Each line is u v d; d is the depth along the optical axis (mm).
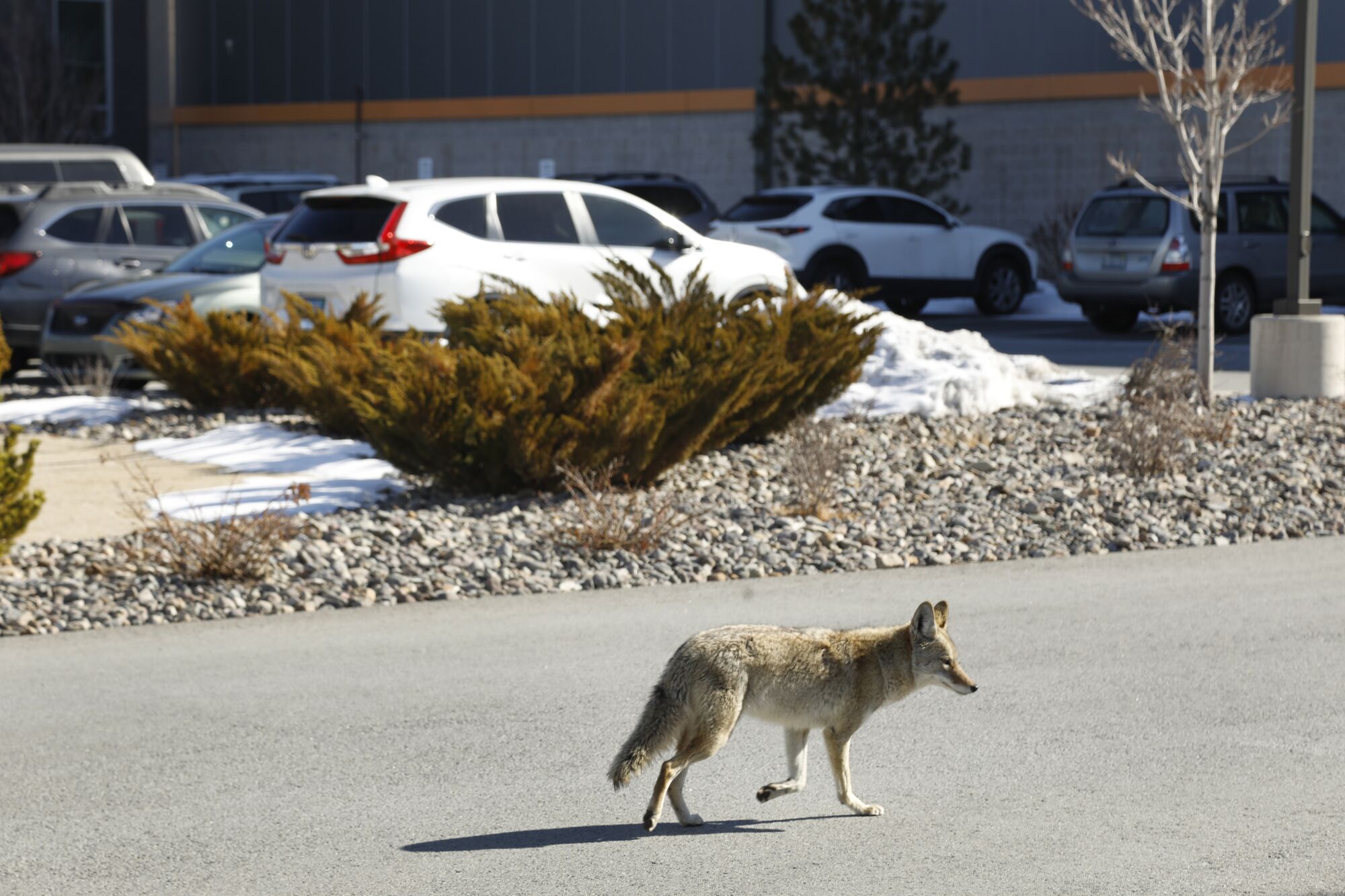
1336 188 95375
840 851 16297
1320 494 36875
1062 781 18547
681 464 38656
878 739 20281
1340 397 49906
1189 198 72312
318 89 135750
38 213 59750
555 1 124250
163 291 53531
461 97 129000
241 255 57031
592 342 36844
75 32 135875
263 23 138125
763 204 84562
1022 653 24328
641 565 30109
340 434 43344
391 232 46750
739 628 16578
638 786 18453
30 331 59062
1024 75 105938
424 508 34688
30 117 126875
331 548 30281
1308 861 15906
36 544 30953
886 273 83875
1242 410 46500
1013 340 73188
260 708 21594
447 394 34750
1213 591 28516
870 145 96250
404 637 25469
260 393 48094
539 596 28375
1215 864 15859
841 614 26625
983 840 16594
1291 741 19969
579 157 124312
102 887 15469
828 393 43406
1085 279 74875
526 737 20344
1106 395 49656
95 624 26359
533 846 16531
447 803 17875
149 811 17641
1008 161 107375
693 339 39312
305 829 17047
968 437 42719
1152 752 19594
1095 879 15453
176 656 24375
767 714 16516
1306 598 27891
